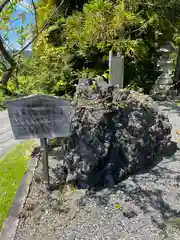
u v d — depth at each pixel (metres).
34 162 2.59
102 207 1.92
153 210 1.89
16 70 2.61
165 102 5.09
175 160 2.63
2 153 3.25
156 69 6.31
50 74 3.69
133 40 4.55
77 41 4.57
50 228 1.73
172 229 1.71
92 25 3.96
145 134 2.46
